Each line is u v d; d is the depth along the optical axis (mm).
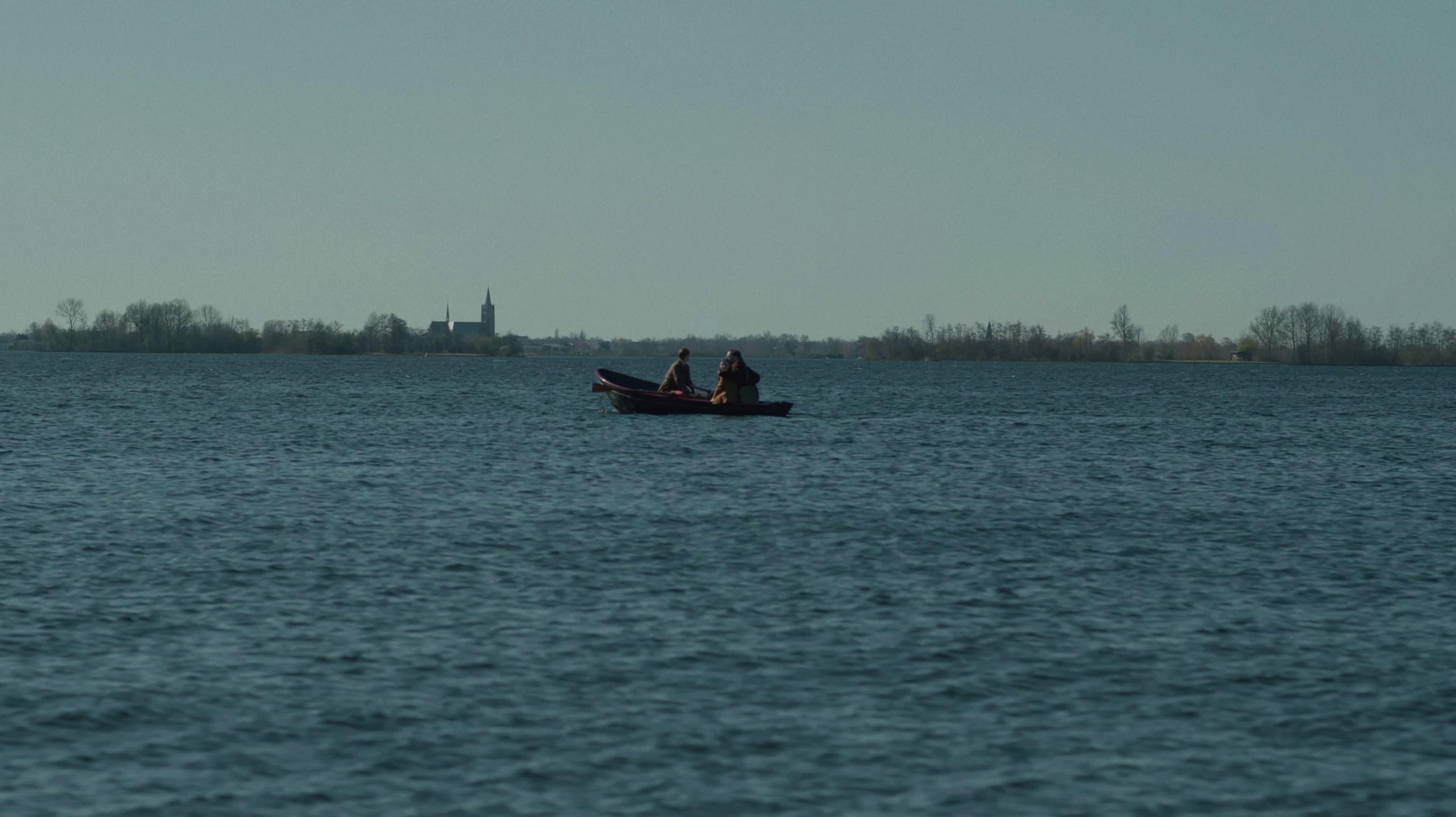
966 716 48906
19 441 155500
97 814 39812
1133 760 44812
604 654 56500
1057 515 99062
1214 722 48531
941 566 76938
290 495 106500
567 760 44281
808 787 42281
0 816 39438
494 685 51938
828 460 140375
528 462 135125
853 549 82438
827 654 56750
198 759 44031
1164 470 134500
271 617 62406
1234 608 66062
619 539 85312
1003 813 40594
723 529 90062
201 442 158375
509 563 76375
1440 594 69812
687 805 40875
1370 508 104250
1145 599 68250
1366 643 59375
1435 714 49438
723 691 51594
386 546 81750
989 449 160625
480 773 43062
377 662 54906
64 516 92500
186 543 82062
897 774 43438
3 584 68688
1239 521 96562
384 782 42344
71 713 48156
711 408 193875
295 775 42812
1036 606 66375
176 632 59469
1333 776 43562
